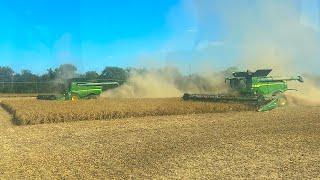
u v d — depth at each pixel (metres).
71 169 13.22
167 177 12.16
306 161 13.95
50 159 14.71
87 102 38.16
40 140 18.80
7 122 27.02
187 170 12.92
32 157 15.07
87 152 15.87
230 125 22.48
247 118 25.53
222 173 12.51
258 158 14.40
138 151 15.91
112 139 18.72
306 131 19.94
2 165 13.82
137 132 20.73
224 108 30.23
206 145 16.83
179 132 20.42
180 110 29.34
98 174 12.60
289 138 18.06
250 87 34.38
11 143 18.06
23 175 12.53
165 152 15.62
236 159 14.27
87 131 21.42
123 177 12.25
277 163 13.67
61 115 26.39
